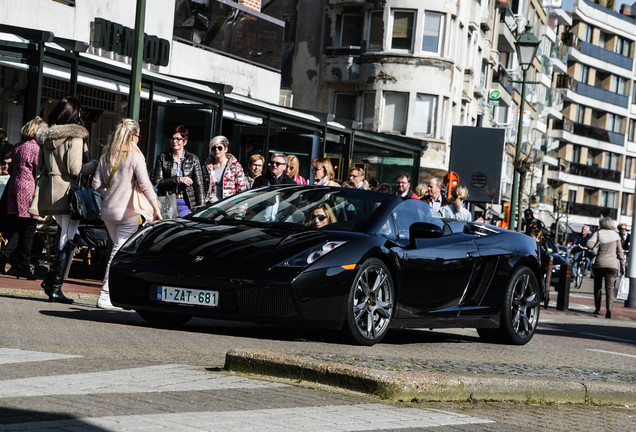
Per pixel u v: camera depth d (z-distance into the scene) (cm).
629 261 2769
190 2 2838
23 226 1591
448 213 1867
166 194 1500
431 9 4769
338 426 564
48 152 1254
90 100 1980
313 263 1009
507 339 1270
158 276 1018
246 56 3144
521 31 7400
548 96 9594
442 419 626
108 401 581
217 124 2223
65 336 912
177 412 565
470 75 5328
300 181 1684
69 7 2377
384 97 4825
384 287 1084
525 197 8469
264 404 614
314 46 5031
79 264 1772
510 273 1256
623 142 12000
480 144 3388
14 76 1770
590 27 11469
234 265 1003
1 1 2162
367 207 1136
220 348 934
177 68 2800
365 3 4859
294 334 1122
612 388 824
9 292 1330
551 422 676
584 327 1823
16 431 482
